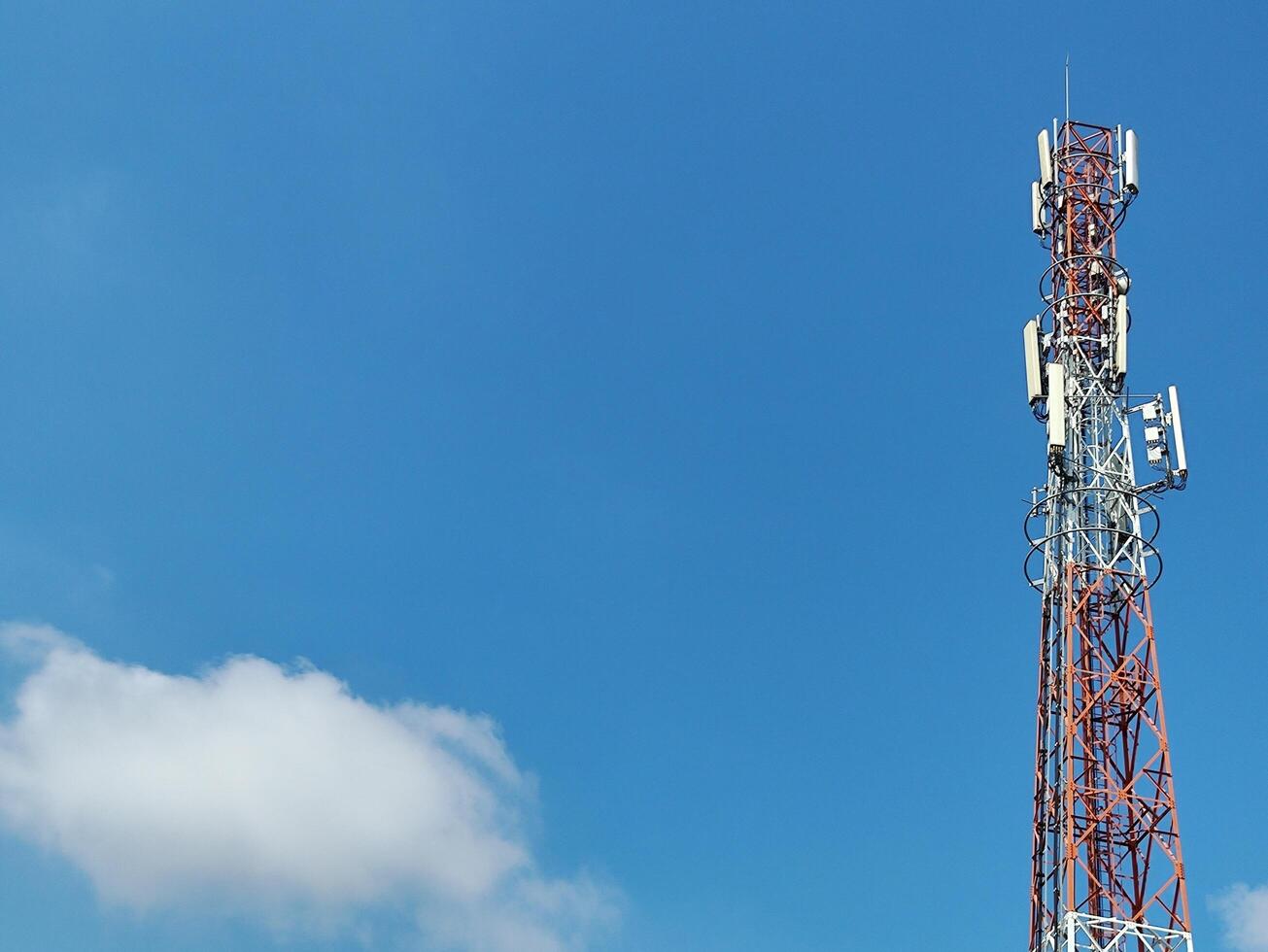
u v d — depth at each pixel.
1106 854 88.50
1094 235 106.75
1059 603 96.06
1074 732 90.56
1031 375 102.31
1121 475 97.75
